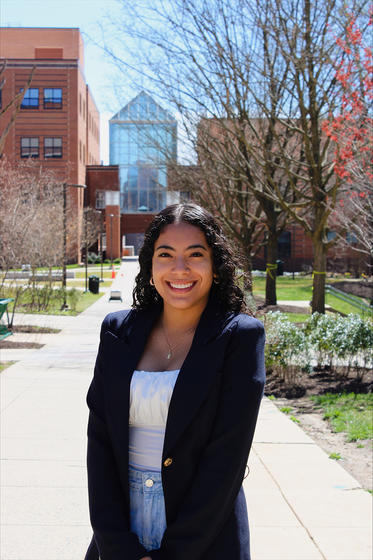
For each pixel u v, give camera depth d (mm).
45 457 5043
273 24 12109
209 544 1668
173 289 1888
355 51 10188
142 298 2064
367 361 8930
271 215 19750
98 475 1804
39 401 7176
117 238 59094
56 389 7902
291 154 16922
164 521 1765
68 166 46844
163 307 2031
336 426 6355
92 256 54000
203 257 1896
